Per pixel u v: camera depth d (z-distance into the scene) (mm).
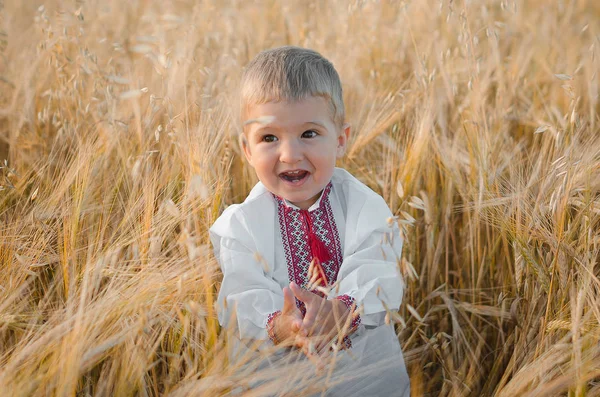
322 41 3873
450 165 2775
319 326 1772
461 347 2414
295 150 1849
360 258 1957
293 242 2051
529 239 2234
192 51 3268
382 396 1990
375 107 3312
